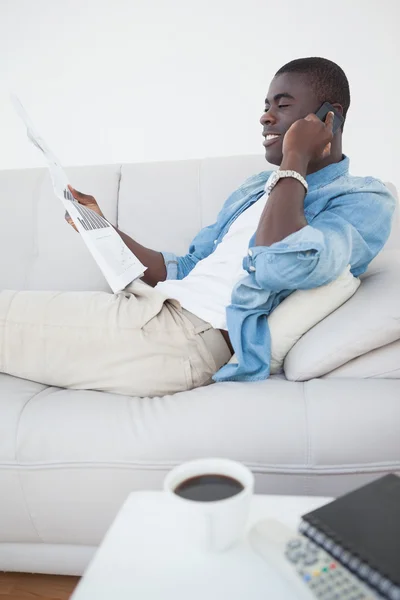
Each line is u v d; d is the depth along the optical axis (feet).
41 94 8.72
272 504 1.80
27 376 3.42
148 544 1.59
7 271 5.05
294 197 3.29
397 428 2.69
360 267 3.64
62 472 2.87
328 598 1.28
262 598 1.37
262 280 3.19
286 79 3.85
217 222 4.57
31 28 8.57
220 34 8.20
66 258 4.97
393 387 2.88
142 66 8.43
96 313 3.40
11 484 2.92
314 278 3.14
